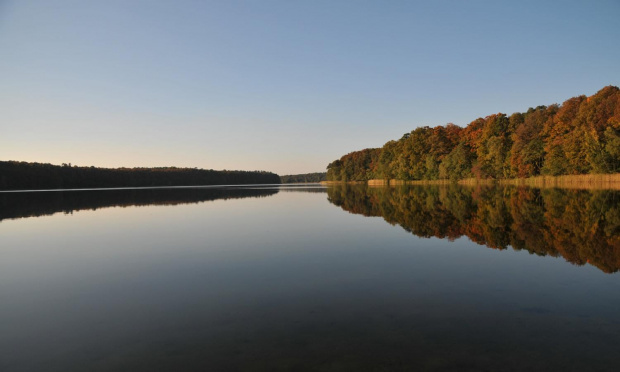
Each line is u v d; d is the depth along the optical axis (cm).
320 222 1908
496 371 426
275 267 953
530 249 1112
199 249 1227
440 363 445
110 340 532
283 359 461
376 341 507
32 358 482
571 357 456
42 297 746
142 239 1455
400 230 1567
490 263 953
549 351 472
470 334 526
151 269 963
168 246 1291
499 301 663
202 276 880
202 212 2609
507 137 6794
